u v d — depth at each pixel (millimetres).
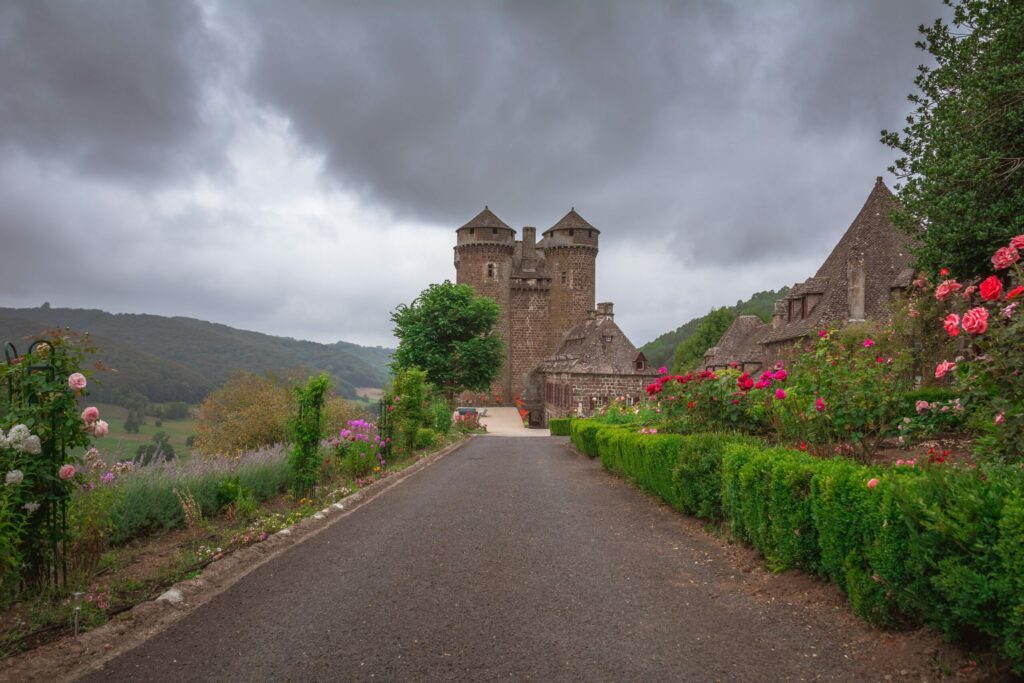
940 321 12516
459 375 43938
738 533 6707
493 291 69500
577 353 57812
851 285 29453
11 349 5543
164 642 4449
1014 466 4195
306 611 5047
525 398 70250
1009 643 3219
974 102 13469
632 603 5148
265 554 6926
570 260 71812
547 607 5070
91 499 6148
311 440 10477
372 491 11641
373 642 4387
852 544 4484
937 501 3670
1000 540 3229
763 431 9922
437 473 14461
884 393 7223
